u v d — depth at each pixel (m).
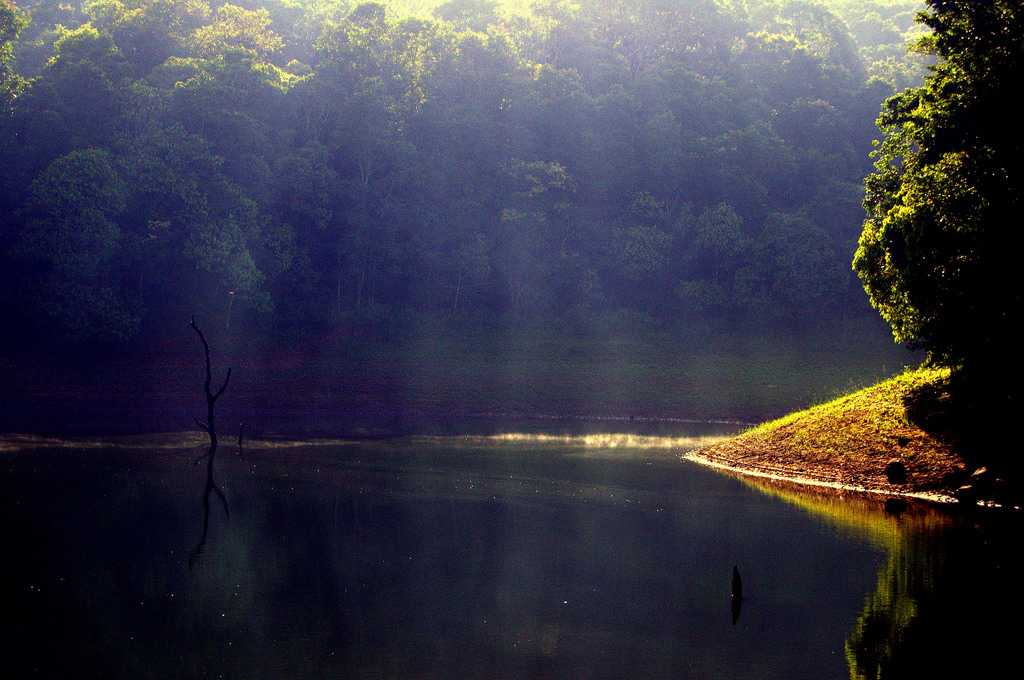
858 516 24.84
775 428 36.41
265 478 30.38
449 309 69.94
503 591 18.25
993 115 26.20
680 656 14.77
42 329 57.50
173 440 39.03
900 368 61.25
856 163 78.88
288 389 54.03
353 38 72.75
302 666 14.41
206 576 19.12
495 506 26.17
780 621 16.39
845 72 86.50
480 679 13.85
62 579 18.70
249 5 89.44
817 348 65.88
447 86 75.56
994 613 16.58
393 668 14.35
